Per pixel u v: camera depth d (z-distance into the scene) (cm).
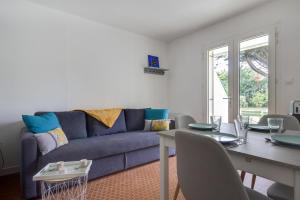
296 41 259
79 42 324
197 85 397
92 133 293
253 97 311
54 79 297
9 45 259
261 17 295
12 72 262
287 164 80
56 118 257
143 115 359
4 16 256
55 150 205
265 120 198
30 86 275
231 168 74
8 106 258
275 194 115
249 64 317
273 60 282
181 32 400
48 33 292
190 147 88
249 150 101
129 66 393
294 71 262
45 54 289
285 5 269
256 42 308
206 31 378
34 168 189
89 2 279
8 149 259
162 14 319
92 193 200
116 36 373
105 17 328
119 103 376
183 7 295
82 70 327
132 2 279
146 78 421
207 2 282
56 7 292
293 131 155
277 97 279
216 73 370
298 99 258
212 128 162
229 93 342
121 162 259
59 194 193
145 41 421
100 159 238
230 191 76
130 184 222
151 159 296
